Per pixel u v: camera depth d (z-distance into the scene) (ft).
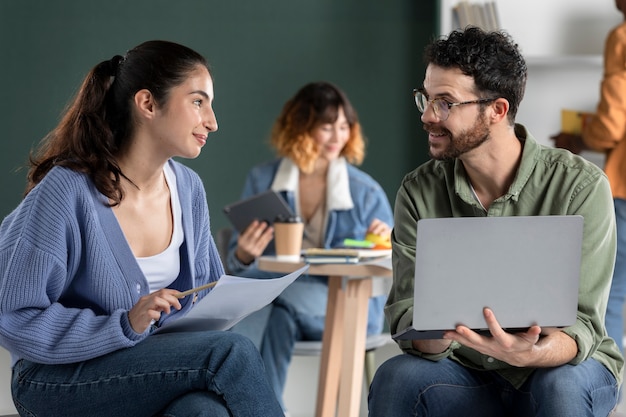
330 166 16.22
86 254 9.23
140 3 19.79
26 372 9.14
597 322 8.95
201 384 8.71
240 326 15.07
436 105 9.16
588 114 17.95
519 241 8.11
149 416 8.94
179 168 10.29
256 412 8.66
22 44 19.67
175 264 9.90
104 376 8.83
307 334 15.31
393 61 19.94
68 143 9.58
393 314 9.23
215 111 19.97
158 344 8.86
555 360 8.55
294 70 19.97
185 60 9.50
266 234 14.74
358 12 19.90
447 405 9.04
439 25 19.45
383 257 13.50
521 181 9.28
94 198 9.31
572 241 8.17
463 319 8.20
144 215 9.71
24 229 8.98
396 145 20.03
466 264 8.09
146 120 9.48
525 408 9.16
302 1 19.90
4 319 8.86
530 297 8.21
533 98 19.20
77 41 19.74
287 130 16.22
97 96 9.57
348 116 16.24
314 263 13.05
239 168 20.03
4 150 19.63
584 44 19.17
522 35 19.17
